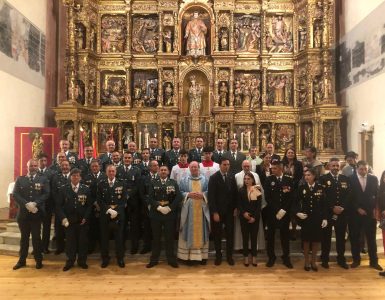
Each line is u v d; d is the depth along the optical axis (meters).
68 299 5.64
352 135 12.44
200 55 13.90
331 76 12.86
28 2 11.86
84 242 7.17
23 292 5.93
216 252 7.34
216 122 13.71
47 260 7.65
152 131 13.84
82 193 7.14
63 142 8.93
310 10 13.22
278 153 13.79
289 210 7.14
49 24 13.39
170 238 7.24
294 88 13.88
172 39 14.08
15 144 10.20
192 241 7.20
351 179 7.29
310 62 13.17
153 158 9.23
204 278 6.54
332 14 13.07
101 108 13.78
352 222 7.20
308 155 8.27
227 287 6.11
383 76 10.24
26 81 11.80
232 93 13.80
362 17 11.59
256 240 7.23
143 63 14.14
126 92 13.88
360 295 5.80
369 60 11.09
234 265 7.28
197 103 13.94
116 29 14.14
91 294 5.83
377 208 7.16
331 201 7.13
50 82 13.51
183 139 13.57
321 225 6.90
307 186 7.02
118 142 13.78
